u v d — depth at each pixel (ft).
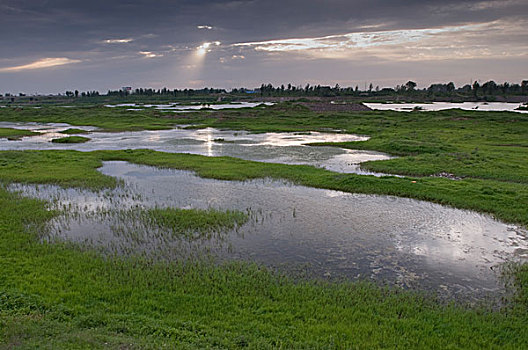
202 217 50.93
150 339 23.91
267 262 38.40
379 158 100.89
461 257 40.14
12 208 54.19
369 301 30.53
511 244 43.60
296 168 83.15
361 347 24.47
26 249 39.78
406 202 59.77
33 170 81.51
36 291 30.32
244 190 67.10
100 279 33.27
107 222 49.85
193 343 23.84
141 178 77.15
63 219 50.80
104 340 23.45
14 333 23.68
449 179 70.90
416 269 37.32
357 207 57.26
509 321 27.68
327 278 35.14
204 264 37.19
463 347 24.80
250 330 26.02
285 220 51.21
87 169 83.25
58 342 22.89
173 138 148.77
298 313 28.30
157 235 45.32
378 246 42.78
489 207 55.06
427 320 27.76
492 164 83.71
